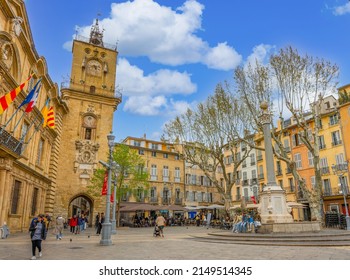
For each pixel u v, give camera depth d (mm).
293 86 25922
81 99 37781
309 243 13266
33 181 25906
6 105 15969
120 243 15148
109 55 41906
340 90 39875
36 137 26484
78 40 40250
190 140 35125
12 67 21000
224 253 10852
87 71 39875
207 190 60844
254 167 52375
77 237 19625
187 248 12680
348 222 22219
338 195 37156
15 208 22062
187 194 57406
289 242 13922
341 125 38438
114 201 23750
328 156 40094
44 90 28203
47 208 31078
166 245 14086
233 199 56812
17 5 20547
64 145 35375
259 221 20297
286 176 45688
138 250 11938
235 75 27844
